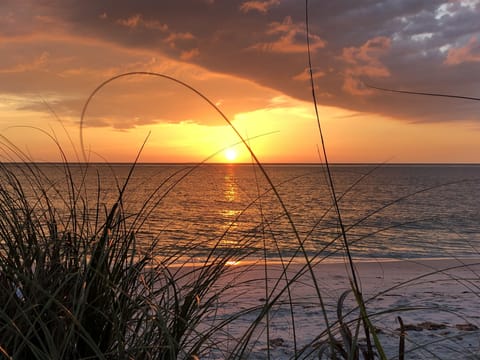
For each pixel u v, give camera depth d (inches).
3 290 68.6
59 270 72.7
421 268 450.9
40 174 85.4
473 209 1852.9
